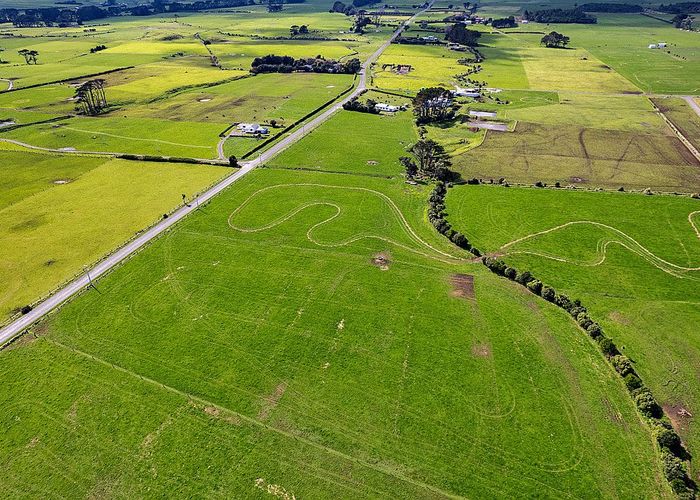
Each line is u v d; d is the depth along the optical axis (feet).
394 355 219.41
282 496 163.73
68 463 175.11
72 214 345.51
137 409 195.21
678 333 228.84
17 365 216.33
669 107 579.89
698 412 189.57
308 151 463.83
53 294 261.44
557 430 183.93
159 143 486.79
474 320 239.30
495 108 593.83
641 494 161.99
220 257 292.20
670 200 353.51
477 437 182.19
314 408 195.11
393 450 178.29
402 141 492.95
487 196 366.43
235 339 229.25
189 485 167.32
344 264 284.41
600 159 436.35
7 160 449.48
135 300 255.91
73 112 596.29
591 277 269.64
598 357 216.33
